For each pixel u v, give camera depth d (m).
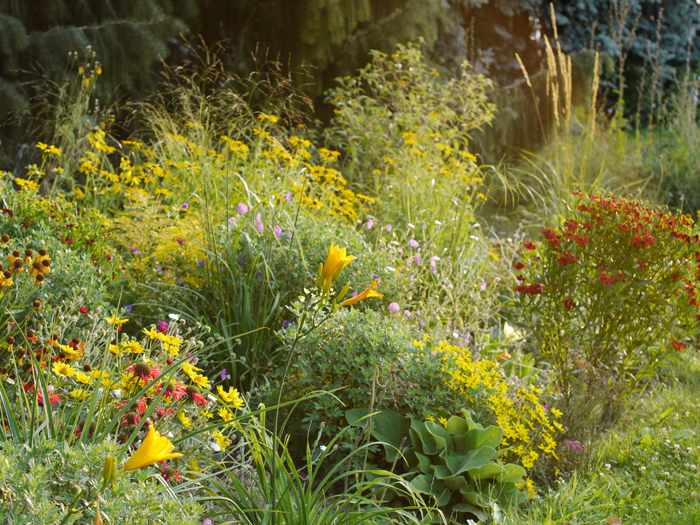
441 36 9.55
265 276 3.76
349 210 5.28
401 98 7.21
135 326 3.79
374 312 3.64
